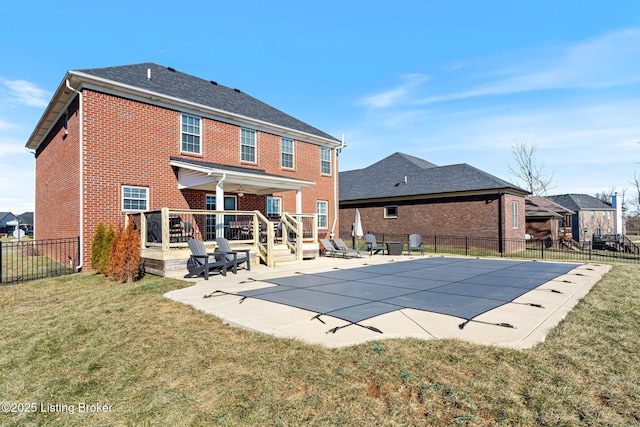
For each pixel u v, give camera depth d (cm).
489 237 2002
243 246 1225
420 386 322
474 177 2161
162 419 298
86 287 864
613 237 3145
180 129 1317
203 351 423
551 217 2445
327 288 768
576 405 291
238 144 1525
